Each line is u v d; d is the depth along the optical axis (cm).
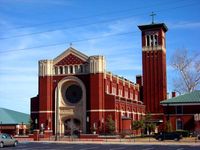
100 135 8644
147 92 11869
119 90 11044
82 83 9544
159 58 11875
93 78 9388
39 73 9931
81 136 8244
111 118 9088
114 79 10544
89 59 9519
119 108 9619
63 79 9725
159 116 11588
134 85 12888
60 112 9681
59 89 9738
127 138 8088
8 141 5256
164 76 11994
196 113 8650
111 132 8862
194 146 5391
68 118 9650
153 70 11894
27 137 8088
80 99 9581
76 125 9588
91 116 9275
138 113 11338
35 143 6531
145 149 4694
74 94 9700
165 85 12044
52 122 9700
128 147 5172
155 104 11719
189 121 8681
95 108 9275
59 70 9844
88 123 9344
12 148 4862
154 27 11975
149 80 11894
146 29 12075
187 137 7662
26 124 10581
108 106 9312
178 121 8775
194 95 8906
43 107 9738
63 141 7356
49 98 9781
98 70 9375
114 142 6775
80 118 9469
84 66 9612
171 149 4666
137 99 13150
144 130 9762
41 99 9794
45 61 9900
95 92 9325
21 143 6500
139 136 8675
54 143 6569
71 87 9775
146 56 12006
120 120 9606
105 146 5462
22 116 11019
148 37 12075
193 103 8694
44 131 8894
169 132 7212
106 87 9631
